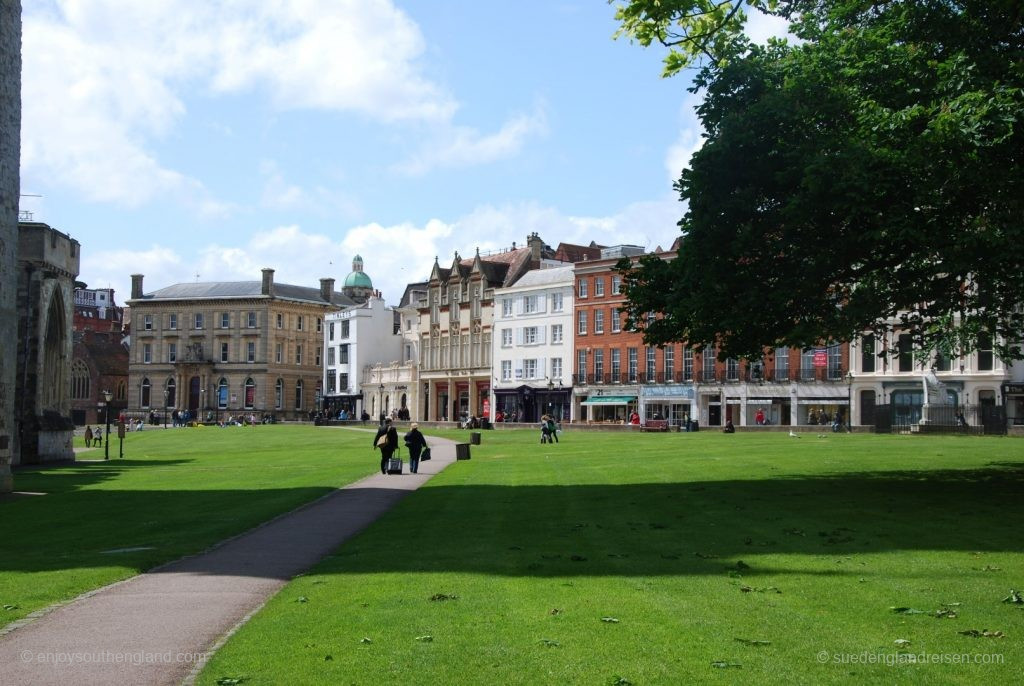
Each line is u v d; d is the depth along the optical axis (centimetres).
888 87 2239
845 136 2167
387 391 11619
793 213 2114
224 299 13375
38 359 4681
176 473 3681
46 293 4775
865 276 2439
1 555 1545
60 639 945
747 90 2428
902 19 2206
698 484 2495
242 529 1842
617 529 1698
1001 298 2434
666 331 2577
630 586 1165
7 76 2938
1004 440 4247
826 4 2594
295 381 13625
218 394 13400
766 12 2162
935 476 2517
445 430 7588
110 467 4231
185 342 13588
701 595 1109
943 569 1248
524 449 4622
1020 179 1948
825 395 7306
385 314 12550
